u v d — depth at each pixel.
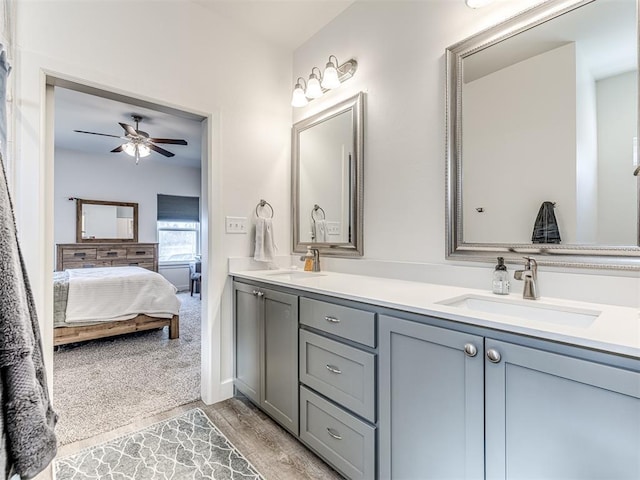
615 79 1.16
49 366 1.62
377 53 1.98
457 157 1.58
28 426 0.56
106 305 3.21
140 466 1.51
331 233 2.25
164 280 3.55
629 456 0.73
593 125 1.20
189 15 2.06
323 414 1.49
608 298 1.16
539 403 0.86
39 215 1.52
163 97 1.94
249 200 2.34
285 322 1.74
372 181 2.00
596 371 0.77
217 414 1.98
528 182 1.36
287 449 1.64
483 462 0.96
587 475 0.78
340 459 1.40
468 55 1.55
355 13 2.11
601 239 1.18
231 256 2.23
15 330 0.55
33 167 1.50
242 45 2.31
